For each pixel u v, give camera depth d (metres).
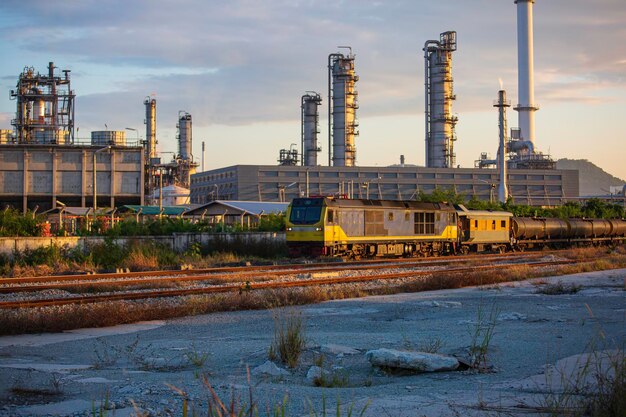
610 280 30.22
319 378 10.52
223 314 19.62
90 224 52.69
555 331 15.56
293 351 12.29
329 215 42.00
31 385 9.98
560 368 11.07
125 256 37.09
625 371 8.77
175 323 17.88
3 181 96.06
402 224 46.97
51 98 109.81
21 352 13.60
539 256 48.91
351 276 31.61
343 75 139.62
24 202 96.19
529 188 154.00
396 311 20.14
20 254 34.94
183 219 51.62
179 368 11.80
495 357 12.42
